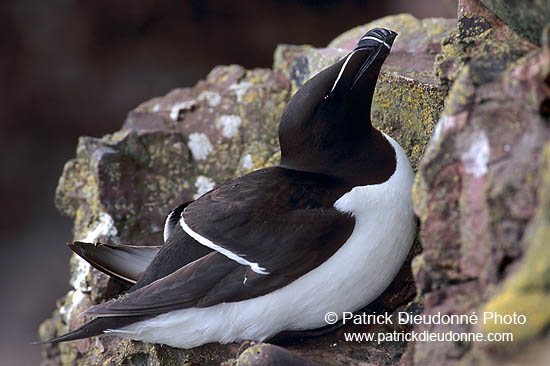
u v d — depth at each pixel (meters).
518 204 4.07
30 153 17.45
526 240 3.99
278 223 5.37
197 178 8.41
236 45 17.81
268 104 8.67
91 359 7.29
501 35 5.13
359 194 5.46
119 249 6.34
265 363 5.07
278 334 5.76
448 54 5.38
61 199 8.74
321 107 5.64
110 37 17.33
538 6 4.34
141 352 6.46
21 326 16.12
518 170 4.11
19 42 17.06
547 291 3.84
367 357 5.60
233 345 5.80
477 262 4.38
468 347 4.23
